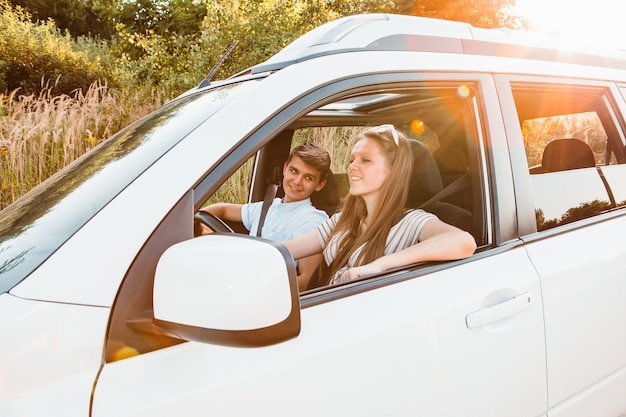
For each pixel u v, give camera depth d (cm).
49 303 97
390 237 170
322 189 251
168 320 93
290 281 93
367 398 120
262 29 784
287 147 279
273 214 236
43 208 135
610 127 209
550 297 157
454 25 171
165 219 106
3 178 552
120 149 151
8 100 718
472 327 138
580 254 170
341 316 123
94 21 2131
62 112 621
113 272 100
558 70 188
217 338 90
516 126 166
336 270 180
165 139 135
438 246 144
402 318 128
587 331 168
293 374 111
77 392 92
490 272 149
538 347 153
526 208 163
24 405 89
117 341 97
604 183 206
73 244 104
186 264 93
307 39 153
